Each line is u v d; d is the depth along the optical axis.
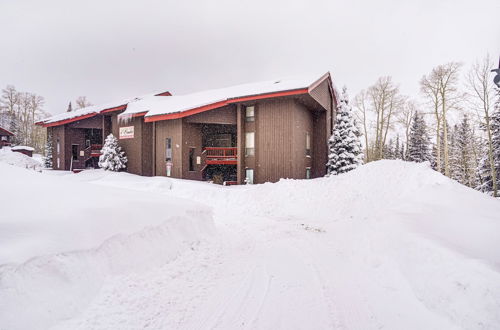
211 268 5.26
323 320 3.58
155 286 4.14
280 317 3.64
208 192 13.95
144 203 5.73
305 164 21.78
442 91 25.67
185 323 3.39
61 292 3.09
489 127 22.42
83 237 3.82
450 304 3.34
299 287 4.55
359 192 11.38
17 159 36.34
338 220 10.00
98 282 3.62
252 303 3.99
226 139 23.92
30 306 2.74
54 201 4.43
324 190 12.32
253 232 8.38
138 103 25.98
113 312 3.31
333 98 26.83
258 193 13.11
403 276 4.41
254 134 20.33
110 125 28.02
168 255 5.12
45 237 3.41
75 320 2.98
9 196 4.12
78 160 30.17
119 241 4.33
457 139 34.75
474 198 7.29
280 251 6.51
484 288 3.08
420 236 4.79
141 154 23.17
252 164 20.47
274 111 19.50
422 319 3.44
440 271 3.80
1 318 2.49
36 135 60.81
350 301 4.09
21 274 2.84
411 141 38.56
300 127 20.41
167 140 21.91
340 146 22.66
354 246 6.74
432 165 38.31
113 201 5.21
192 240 6.14
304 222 9.85
